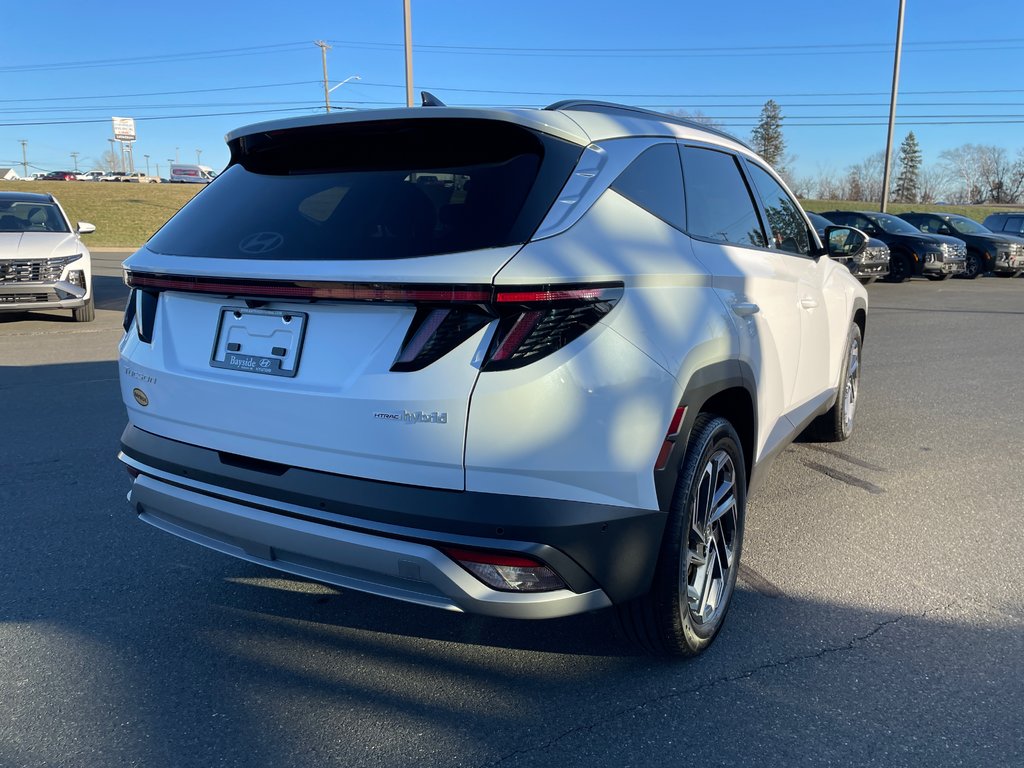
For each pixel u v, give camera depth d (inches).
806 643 116.9
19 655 114.0
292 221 99.4
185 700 103.9
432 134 99.6
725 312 111.7
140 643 117.9
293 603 130.5
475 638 119.2
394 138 102.2
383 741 95.7
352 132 103.3
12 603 129.4
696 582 110.0
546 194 90.5
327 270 87.7
